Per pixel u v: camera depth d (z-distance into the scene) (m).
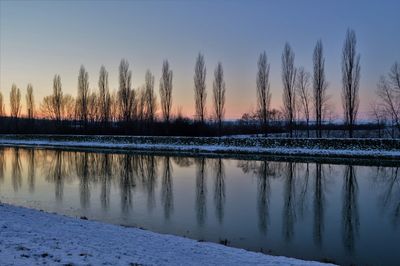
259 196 21.20
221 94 57.34
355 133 58.66
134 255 9.22
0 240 9.23
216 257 9.81
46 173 30.83
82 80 71.19
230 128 70.75
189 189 23.33
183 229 14.50
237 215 16.72
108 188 23.64
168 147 50.72
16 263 7.18
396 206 18.62
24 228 11.32
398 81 47.25
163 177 28.36
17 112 83.75
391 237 13.51
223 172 30.86
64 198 20.48
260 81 53.91
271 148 43.97
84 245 9.80
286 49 51.62
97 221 14.95
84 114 71.31
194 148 48.38
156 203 19.20
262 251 11.94
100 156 45.06
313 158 39.84
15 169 33.47
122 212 17.23
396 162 35.91
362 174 29.38
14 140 70.50
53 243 9.55
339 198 20.67
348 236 13.64
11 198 20.47
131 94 65.50
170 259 9.20
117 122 69.56
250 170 32.00
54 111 77.06
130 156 44.78
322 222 15.60
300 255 11.62
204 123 59.22
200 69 58.03
